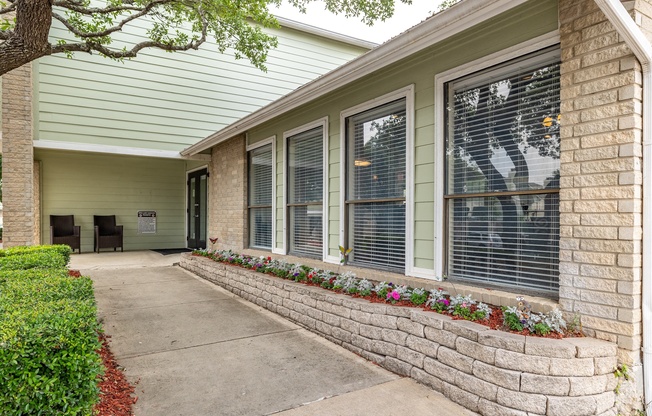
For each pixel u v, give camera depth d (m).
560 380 2.33
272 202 6.50
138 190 10.73
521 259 3.18
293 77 10.34
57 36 7.85
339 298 3.84
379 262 4.50
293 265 5.31
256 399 2.70
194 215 10.82
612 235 2.49
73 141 8.02
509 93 3.27
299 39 10.43
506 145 3.28
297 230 6.00
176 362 3.32
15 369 1.82
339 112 5.04
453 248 3.70
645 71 2.45
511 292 3.18
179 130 9.02
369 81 4.56
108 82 8.35
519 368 2.41
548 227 3.02
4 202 6.94
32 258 4.51
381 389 2.88
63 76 7.96
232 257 6.79
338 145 5.06
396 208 4.29
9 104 6.97
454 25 3.06
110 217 10.21
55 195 9.63
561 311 2.72
